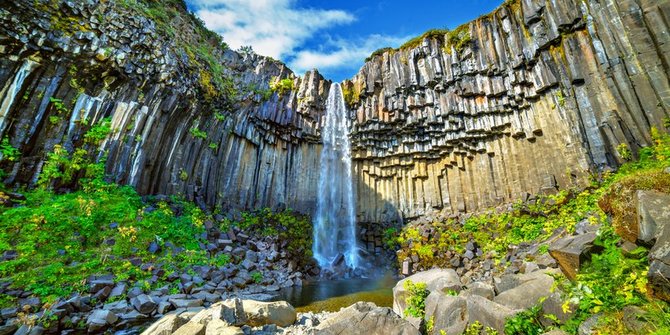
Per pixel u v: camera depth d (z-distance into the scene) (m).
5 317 7.61
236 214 20.03
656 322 3.36
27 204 11.48
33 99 12.80
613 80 13.90
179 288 11.21
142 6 17.42
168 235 13.56
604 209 5.20
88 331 7.82
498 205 19.25
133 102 15.57
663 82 12.34
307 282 16.66
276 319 7.48
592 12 14.97
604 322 3.73
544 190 16.58
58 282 9.21
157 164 16.81
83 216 11.83
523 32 18.83
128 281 10.42
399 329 5.52
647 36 12.89
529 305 5.11
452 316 5.81
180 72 18.02
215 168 20.28
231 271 13.59
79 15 14.12
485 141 20.92
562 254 5.28
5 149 11.80
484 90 20.52
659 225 3.90
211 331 6.06
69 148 13.56
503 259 13.67
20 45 12.38
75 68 13.90
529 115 18.45
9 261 9.16
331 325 5.77
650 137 12.55
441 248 18.19
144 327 8.41
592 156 14.58
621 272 4.12
